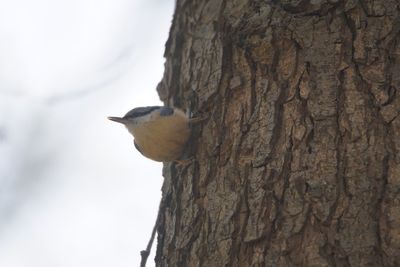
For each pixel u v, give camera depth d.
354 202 4.77
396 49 5.21
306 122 5.17
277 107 5.38
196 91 6.30
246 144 5.45
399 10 5.30
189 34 6.75
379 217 4.68
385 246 4.58
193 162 5.96
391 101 5.03
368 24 5.32
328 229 4.75
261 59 5.67
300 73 5.38
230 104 5.81
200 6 6.72
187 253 5.52
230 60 5.98
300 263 4.74
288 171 5.08
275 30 5.63
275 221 4.96
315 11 5.49
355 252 4.62
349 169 4.88
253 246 5.02
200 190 5.72
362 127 4.99
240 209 5.23
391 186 4.74
